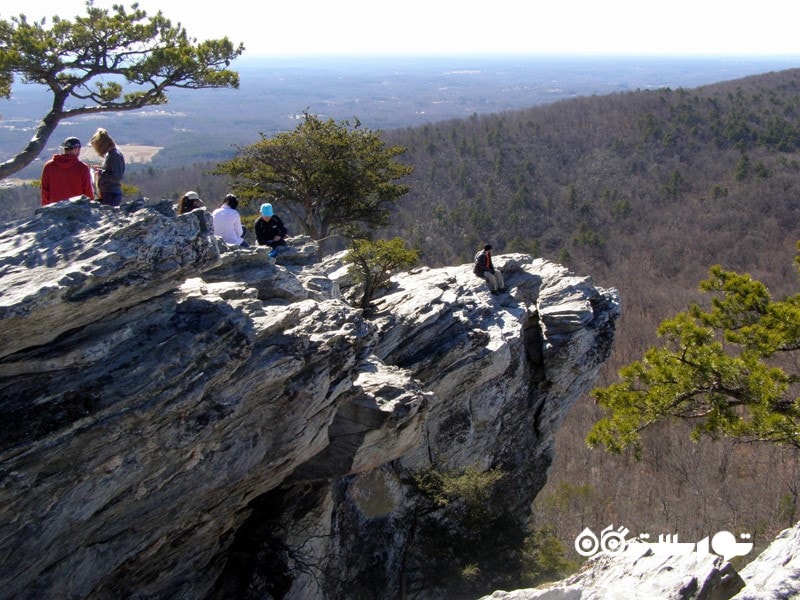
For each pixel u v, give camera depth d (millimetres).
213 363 8844
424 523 17562
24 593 8086
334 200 29969
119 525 8961
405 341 17422
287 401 10156
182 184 103438
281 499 13688
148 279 8359
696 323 16516
